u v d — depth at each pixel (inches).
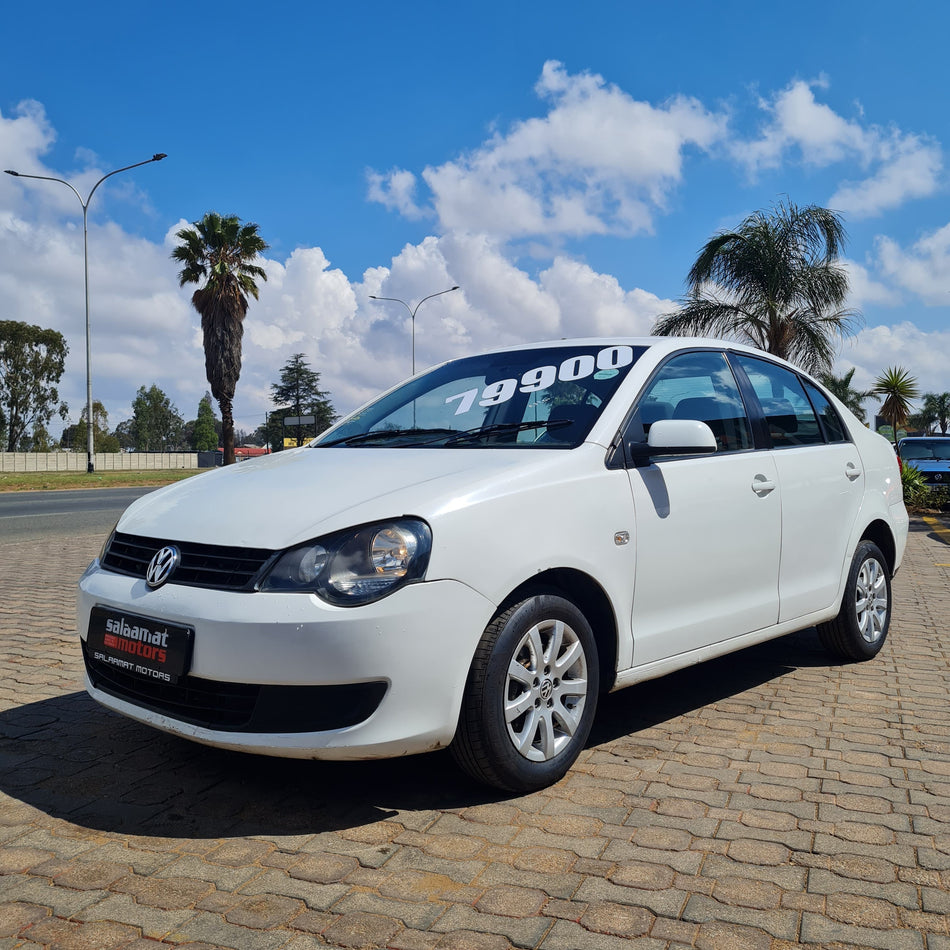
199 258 1462.8
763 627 161.8
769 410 173.8
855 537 187.8
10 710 157.8
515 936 86.7
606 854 103.6
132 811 115.4
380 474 126.0
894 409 1272.1
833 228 674.8
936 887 96.4
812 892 95.3
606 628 133.5
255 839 107.5
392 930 87.8
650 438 136.1
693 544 144.4
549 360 160.1
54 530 503.2
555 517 122.7
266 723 106.3
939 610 257.9
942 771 130.3
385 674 105.7
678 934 87.2
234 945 85.3
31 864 101.2
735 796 120.5
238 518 117.3
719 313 690.8
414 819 113.2
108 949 84.7
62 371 3240.7
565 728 125.6
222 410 1486.2
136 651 115.0
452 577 110.2
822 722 153.1
